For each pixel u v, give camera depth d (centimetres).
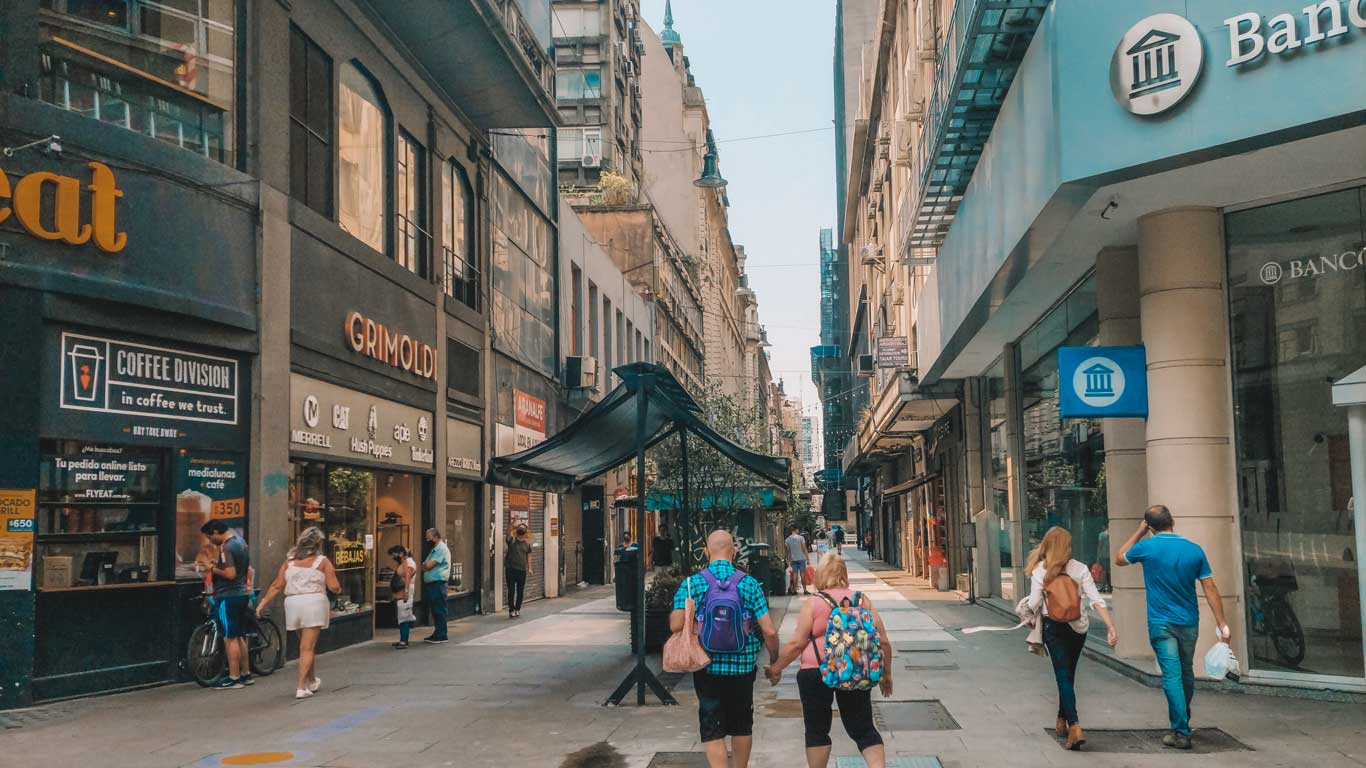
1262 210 1065
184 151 1214
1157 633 816
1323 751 785
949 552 2838
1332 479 1002
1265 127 880
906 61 2811
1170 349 1088
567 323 2902
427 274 1912
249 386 1308
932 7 2156
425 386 1859
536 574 2555
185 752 840
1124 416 1123
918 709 995
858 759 790
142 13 1220
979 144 1506
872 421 3628
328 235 1503
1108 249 1237
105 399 1128
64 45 1134
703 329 6400
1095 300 1334
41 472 1078
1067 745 812
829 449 12044
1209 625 1061
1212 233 1087
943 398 2544
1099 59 966
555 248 2798
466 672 1288
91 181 1109
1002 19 1136
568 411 2916
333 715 1000
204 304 1216
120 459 1154
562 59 4684
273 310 1341
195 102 1274
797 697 1085
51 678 1070
